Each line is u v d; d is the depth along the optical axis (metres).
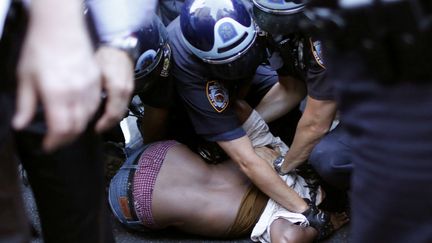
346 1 0.60
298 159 1.52
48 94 0.56
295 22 1.26
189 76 1.44
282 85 1.74
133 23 0.71
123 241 1.61
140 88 1.36
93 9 0.69
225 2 1.34
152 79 1.36
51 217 0.84
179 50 1.45
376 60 0.60
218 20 1.32
